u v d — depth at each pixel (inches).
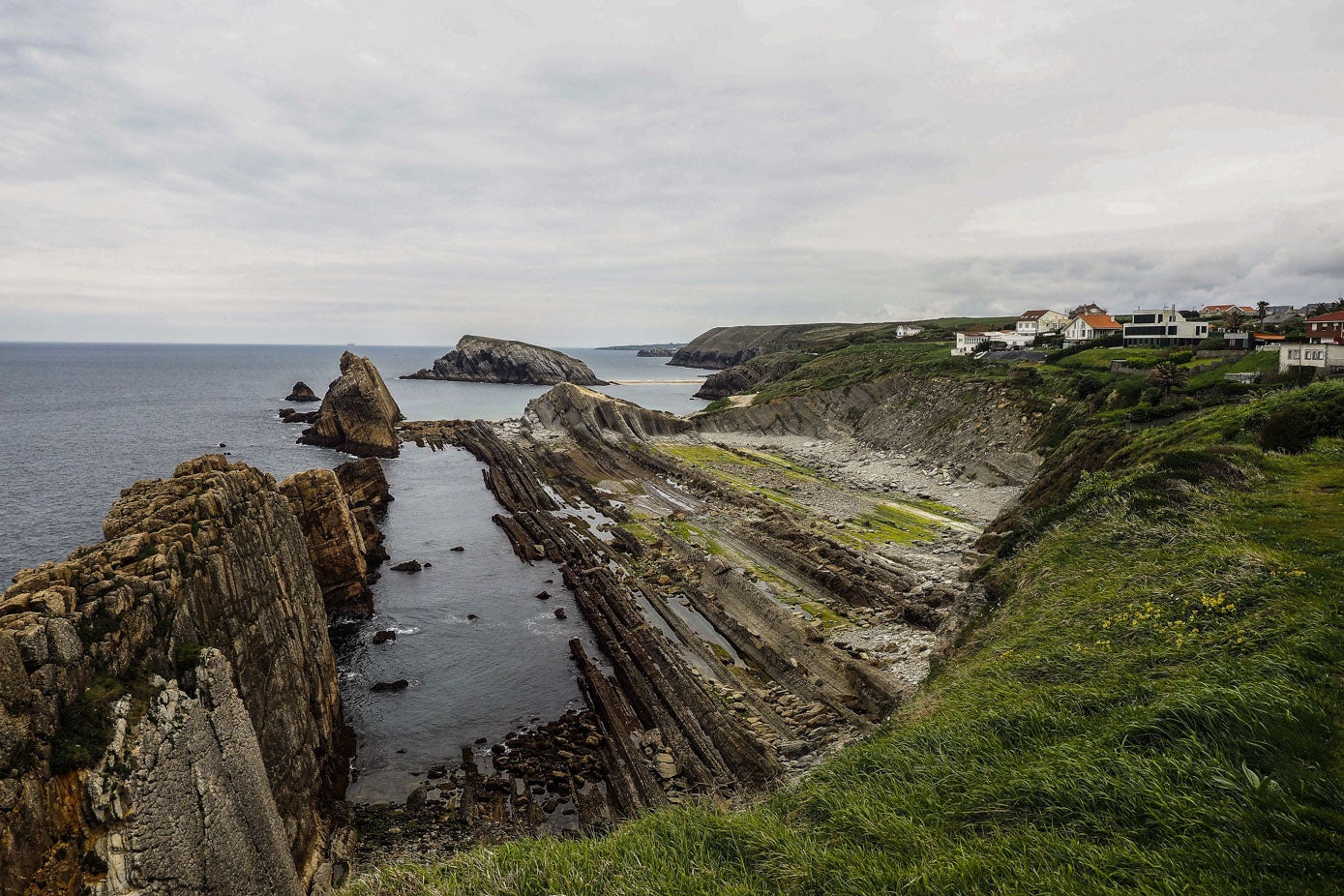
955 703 634.8
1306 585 579.2
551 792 1058.1
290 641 1040.2
